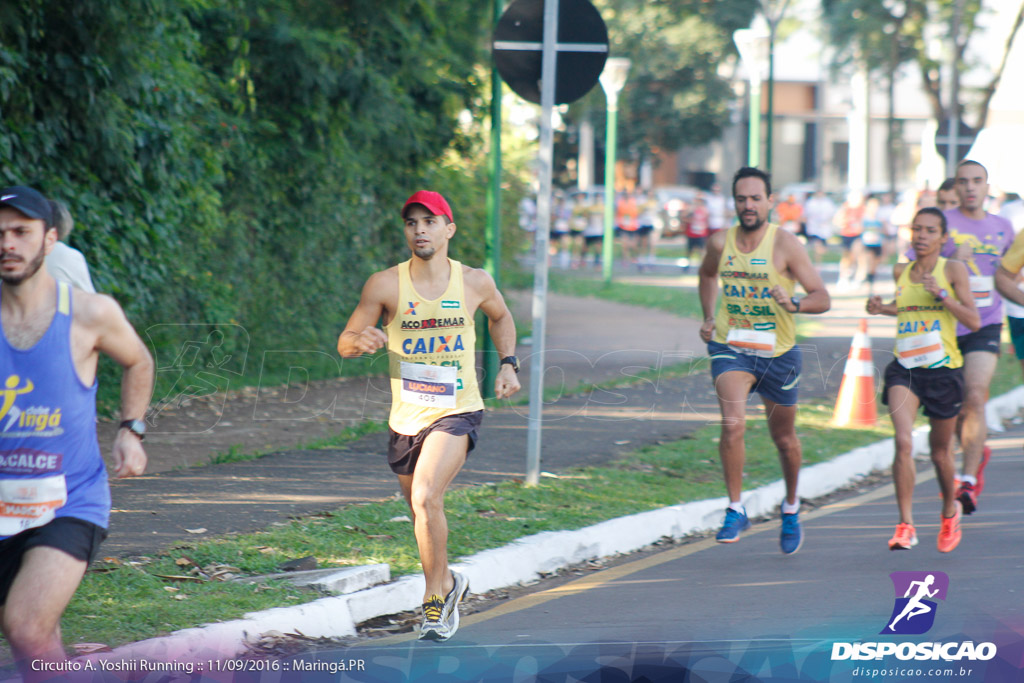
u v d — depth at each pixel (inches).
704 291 685.9
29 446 355.3
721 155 6348.4
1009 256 743.7
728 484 663.8
